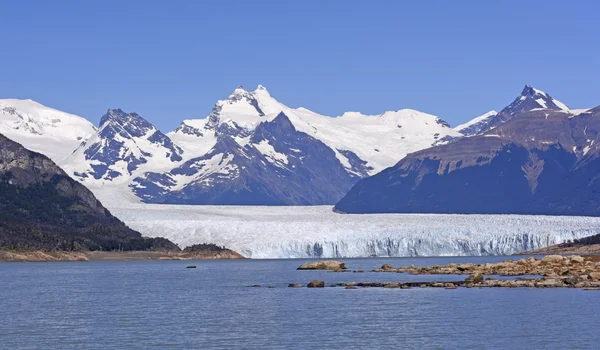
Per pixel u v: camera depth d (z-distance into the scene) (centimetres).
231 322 12794
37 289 18988
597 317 12775
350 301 15438
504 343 10788
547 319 12644
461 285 18200
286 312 13950
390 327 12144
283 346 10738
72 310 14538
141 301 16062
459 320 12694
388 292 17050
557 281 18138
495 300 15112
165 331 11956
